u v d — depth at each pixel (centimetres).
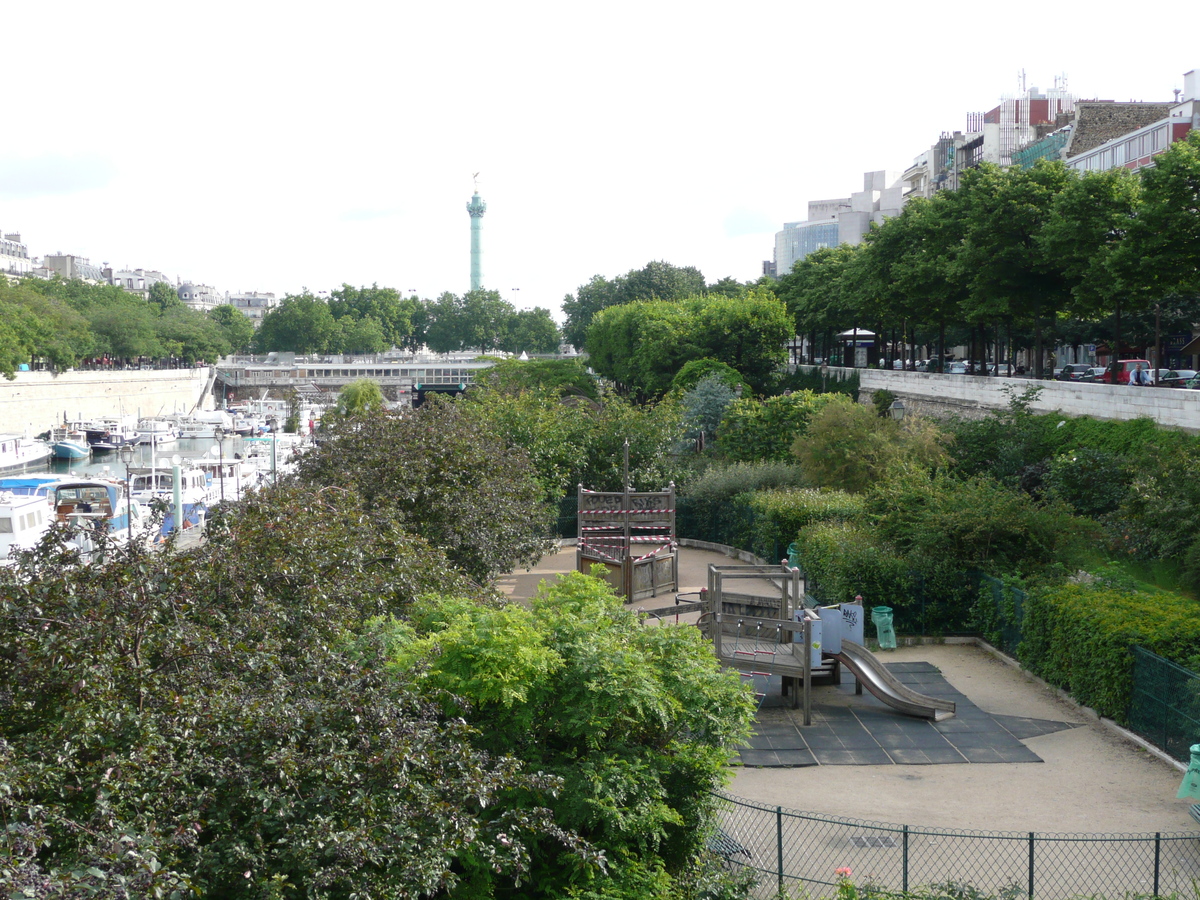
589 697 1327
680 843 1455
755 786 1903
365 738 1029
